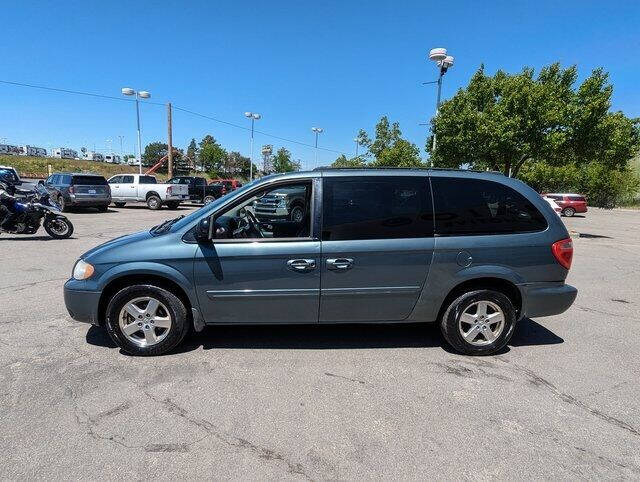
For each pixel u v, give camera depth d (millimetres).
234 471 2590
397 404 3369
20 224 11172
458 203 4156
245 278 4031
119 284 4121
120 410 3211
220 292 4051
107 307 4055
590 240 15227
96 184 20141
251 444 2846
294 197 4125
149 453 2736
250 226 4188
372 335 4773
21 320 5086
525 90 14125
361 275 4062
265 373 3838
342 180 4113
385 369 3965
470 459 2732
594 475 2602
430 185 4164
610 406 3406
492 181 4246
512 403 3418
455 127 15586
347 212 4059
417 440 2918
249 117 38875
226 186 30641
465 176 4238
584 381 3820
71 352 4211
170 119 33906
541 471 2631
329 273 4039
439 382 3738
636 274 8820
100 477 2516
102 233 13039
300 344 4492
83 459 2666
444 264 4105
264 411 3234
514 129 14352
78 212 20516
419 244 4062
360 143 31906
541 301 4270
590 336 4965
